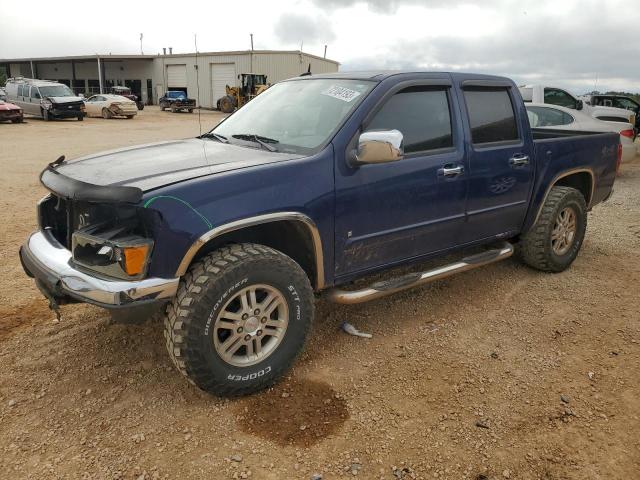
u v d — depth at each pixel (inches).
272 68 1699.1
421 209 150.9
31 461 102.6
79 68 2215.8
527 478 101.5
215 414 117.7
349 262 139.9
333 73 164.9
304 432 112.5
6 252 220.1
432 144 153.6
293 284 124.0
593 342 153.6
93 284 107.0
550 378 134.5
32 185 370.3
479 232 173.6
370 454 106.5
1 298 174.1
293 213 123.0
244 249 118.4
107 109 1203.9
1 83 2396.7
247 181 117.0
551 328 161.8
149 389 126.1
